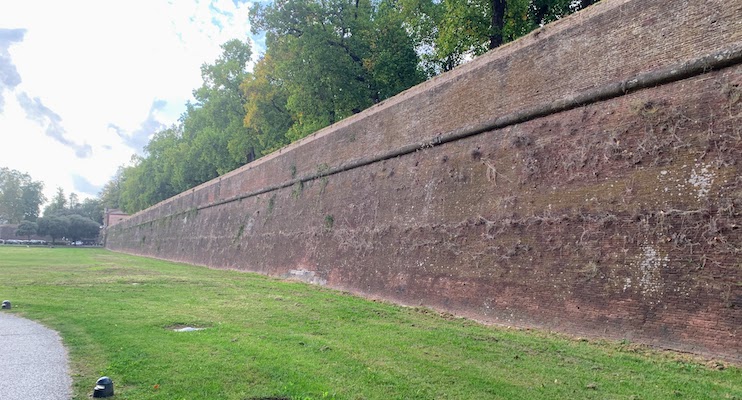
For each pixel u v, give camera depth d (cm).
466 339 983
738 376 719
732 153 841
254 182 3114
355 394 630
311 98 2964
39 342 896
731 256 812
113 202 12175
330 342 929
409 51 2836
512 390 659
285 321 1153
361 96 2856
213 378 677
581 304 1023
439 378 706
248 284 2030
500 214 1271
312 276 2147
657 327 887
